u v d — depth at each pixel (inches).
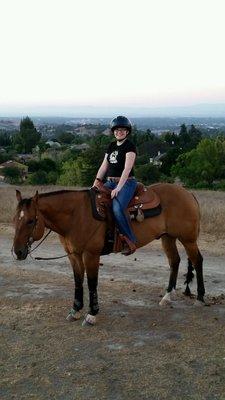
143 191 218.8
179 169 2014.0
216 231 430.3
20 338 196.9
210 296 255.8
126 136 211.6
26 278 290.4
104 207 208.5
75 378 163.2
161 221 221.8
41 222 202.4
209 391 154.8
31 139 4360.2
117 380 161.8
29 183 1957.4
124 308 233.5
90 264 210.4
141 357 179.0
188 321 215.6
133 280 287.6
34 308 233.6
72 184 1626.5
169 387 157.3
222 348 186.7
